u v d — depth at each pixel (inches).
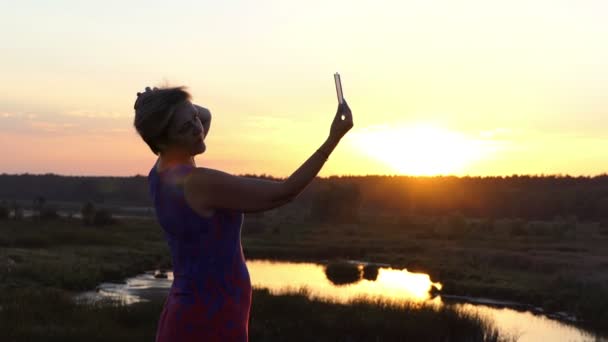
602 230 2989.7
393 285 1354.6
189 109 92.6
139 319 717.9
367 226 3312.0
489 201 5369.1
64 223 2610.7
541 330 905.5
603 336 866.8
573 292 1187.3
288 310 795.4
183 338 87.8
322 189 3624.5
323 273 1535.4
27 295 809.5
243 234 2655.0
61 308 749.9
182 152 93.4
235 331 88.9
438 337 741.9
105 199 6953.7
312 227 3125.0
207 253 88.4
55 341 601.0
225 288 88.7
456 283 1304.1
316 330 716.7
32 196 7539.4
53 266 1278.3
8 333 602.5
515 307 1122.7
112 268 1375.5
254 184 86.5
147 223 2940.5
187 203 87.4
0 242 1747.0
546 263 1628.9
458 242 2385.6
